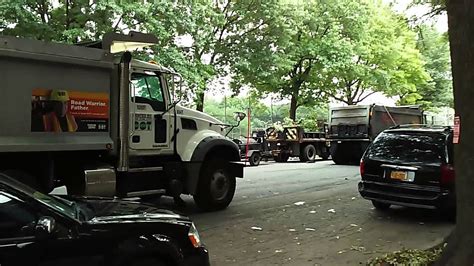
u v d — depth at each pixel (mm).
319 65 30297
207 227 8422
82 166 8242
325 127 26797
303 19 27281
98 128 8266
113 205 4734
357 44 30531
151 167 9148
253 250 6953
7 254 3436
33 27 14555
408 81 36438
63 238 3682
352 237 7777
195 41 19219
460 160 4625
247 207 10438
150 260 4145
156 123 9242
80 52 7945
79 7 15641
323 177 16281
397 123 23172
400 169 8953
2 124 7137
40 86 7535
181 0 17562
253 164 21844
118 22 16312
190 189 9648
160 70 9312
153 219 4301
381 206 10102
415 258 5770
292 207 10430
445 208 8555
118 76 8500
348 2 29859
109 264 3869
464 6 4496
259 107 36344
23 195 3693
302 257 6598
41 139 7531
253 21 25703
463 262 4496
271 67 25688
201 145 9766
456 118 4668
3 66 7121
